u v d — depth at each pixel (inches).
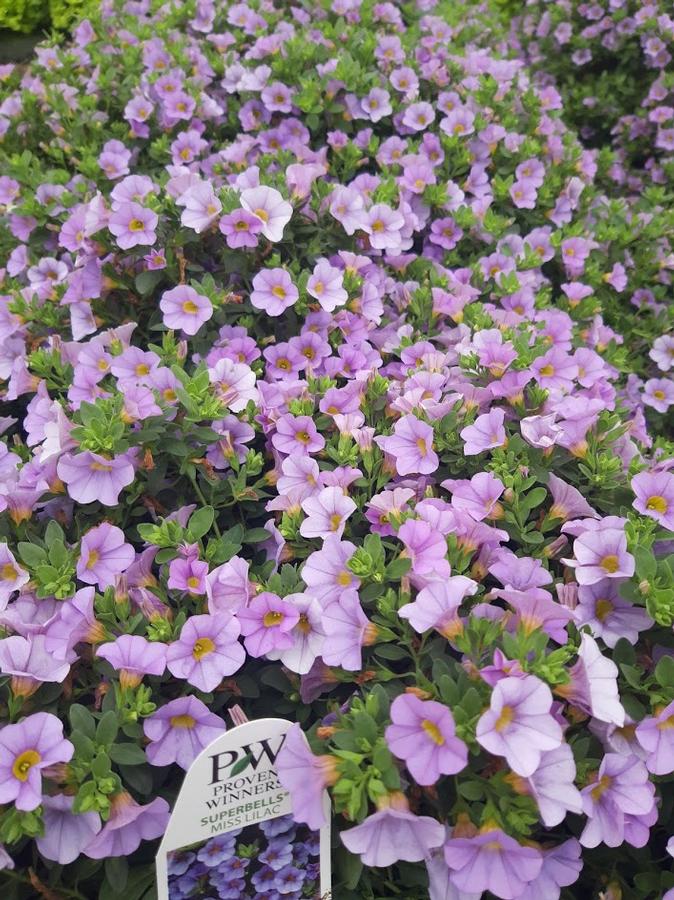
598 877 12.4
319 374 18.1
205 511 13.1
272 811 10.5
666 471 13.9
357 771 9.9
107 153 24.1
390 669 12.4
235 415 15.4
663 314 25.1
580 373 17.7
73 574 12.6
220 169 23.4
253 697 12.8
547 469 14.3
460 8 33.6
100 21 31.1
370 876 11.8
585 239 23.9
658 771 10.8
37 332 19.8
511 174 25.6
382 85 25.8
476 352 16.5
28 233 23.0
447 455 14.9
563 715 11.4
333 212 20.1
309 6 29.9
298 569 13.5
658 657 12.2
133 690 11.4
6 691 11.6
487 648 11.0
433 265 21.3
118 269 19.3
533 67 41.4
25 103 27.1
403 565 12.0
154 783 11.7
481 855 9.8
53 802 10.4
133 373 16.5
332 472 14.1
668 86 34.9
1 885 11.2
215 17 30.1
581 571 11.9
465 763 9.4
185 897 10.7
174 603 13.0
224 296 18.2
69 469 13.1
